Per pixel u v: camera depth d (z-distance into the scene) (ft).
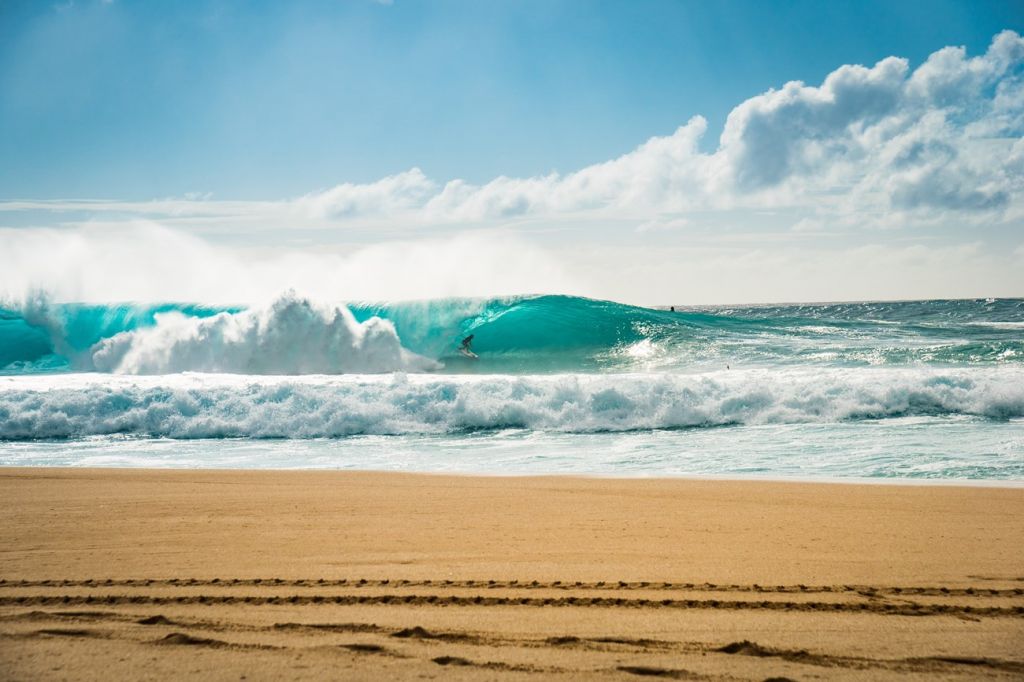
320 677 10.62
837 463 33.91
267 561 17.12
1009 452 35.63
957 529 20.62
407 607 13.83
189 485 28.73
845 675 10.77
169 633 12.43
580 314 97.96
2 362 88.28
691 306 515.91
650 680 10.58
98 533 20.18
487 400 47.44
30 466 35.91
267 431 45.03
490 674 10.74
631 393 47.75
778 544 18.85
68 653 11.55
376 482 29.53
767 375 54.13
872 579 15.60
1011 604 13.96
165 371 80.48
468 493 26.76
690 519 22.09
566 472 33.37
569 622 13.01
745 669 10.98
